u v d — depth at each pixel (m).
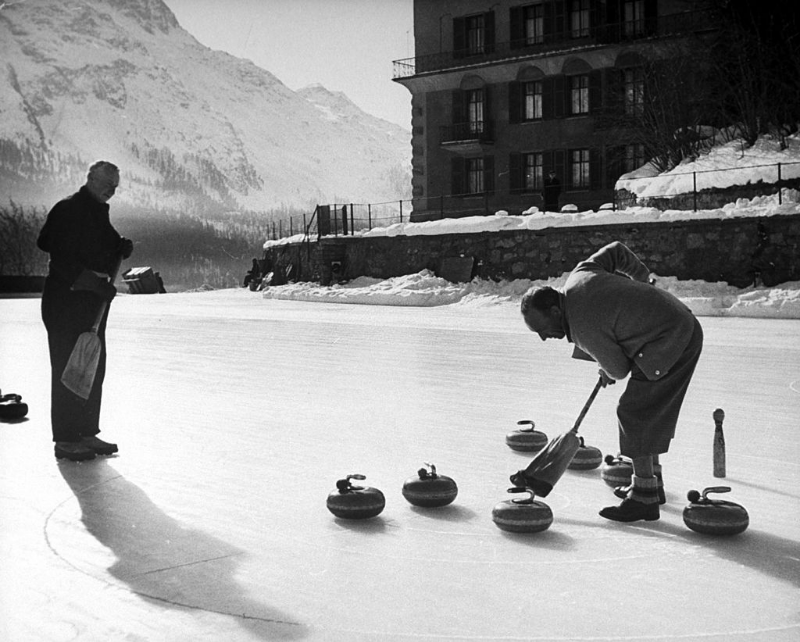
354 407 8.62
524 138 37.34
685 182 26.73
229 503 5.22
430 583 3.89
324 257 32.56
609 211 25.31
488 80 37.94
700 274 23.27
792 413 7.98
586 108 36.19
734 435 7.05
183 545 4.43
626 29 34.84
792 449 6.52
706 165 27.84
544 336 4.93
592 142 35.66
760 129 28.88
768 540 4.49
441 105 39.41
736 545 4.42
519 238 26.95
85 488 5.59
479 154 38.69
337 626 3.42
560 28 36.44
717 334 16.08
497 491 5.48
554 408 8.49
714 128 31.25
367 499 4.86
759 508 5.05
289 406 8.72
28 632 3.36
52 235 6.48
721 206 25.69
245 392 9.68
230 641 3.28
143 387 10.11
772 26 29.00
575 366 11.86
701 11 32.50
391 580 3.93
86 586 3.86
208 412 8.39
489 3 37.97
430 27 39.62
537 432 6.66
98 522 4.84
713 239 23.05
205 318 23.00
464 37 38.94
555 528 4.73
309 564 4.15
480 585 3.86
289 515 4.98
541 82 36.94
